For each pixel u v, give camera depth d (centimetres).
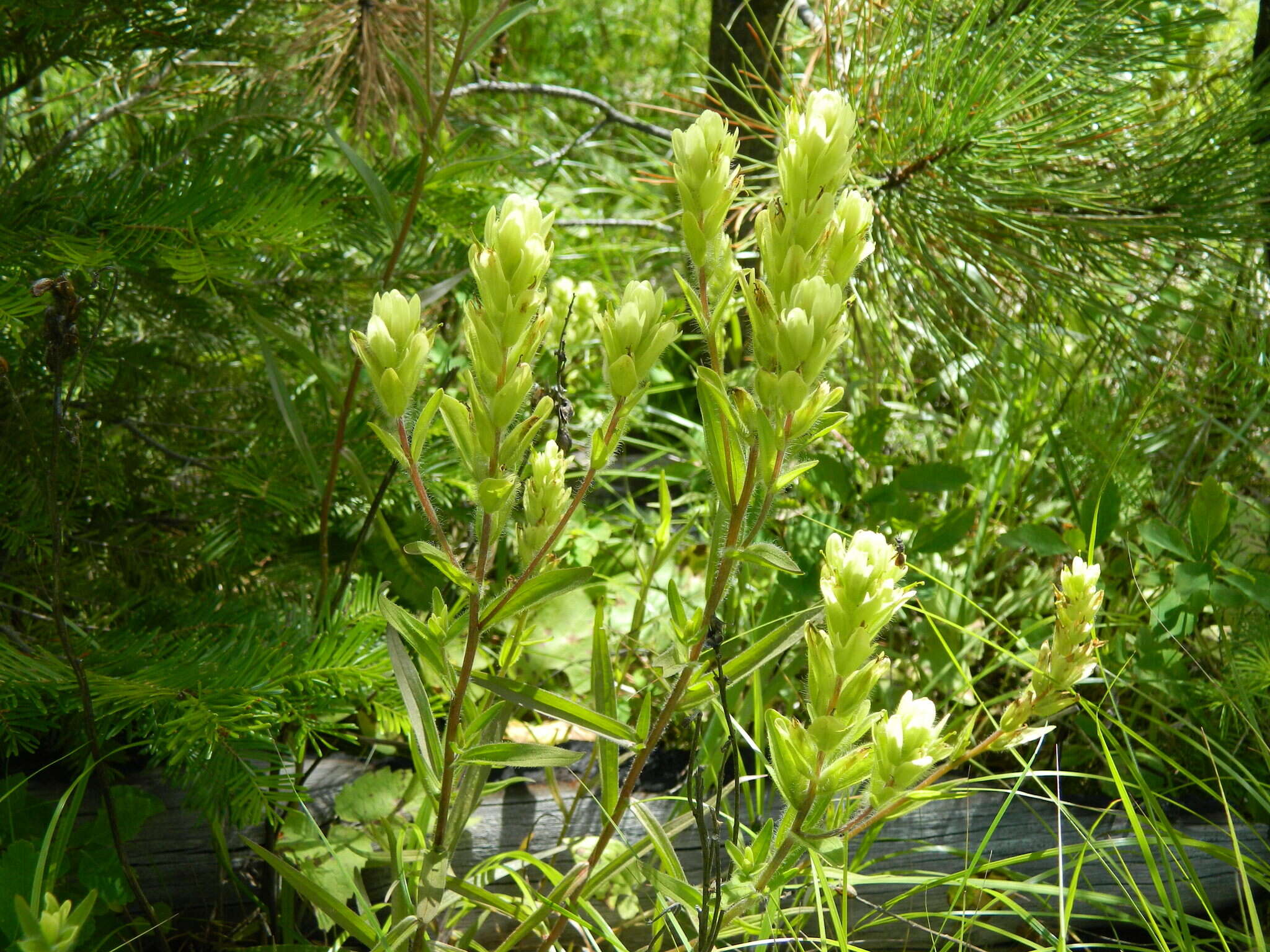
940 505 128
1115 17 102
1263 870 91
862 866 77
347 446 97
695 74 114
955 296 113
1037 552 104
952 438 135
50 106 129
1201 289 109
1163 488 121
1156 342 109
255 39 104
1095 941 94
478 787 67
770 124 109
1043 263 105
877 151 104
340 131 124
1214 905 94
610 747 68
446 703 85
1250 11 146
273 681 77
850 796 68
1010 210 103
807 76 118
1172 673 98
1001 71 98
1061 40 110
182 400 96
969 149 101
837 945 72
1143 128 109
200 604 88
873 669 58
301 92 110
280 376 80
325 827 89
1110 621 107
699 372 59
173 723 72
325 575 88
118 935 82
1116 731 101
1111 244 104
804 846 63
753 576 113
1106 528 102
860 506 114
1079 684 101
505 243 54
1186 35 115
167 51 95
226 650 79
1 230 77
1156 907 89
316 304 102
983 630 108
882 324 114
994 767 99
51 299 66
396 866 69
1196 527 100
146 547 92
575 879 70
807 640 60
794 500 122
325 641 81
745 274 60
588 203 216
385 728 92
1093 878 92
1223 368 118
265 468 93
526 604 60
